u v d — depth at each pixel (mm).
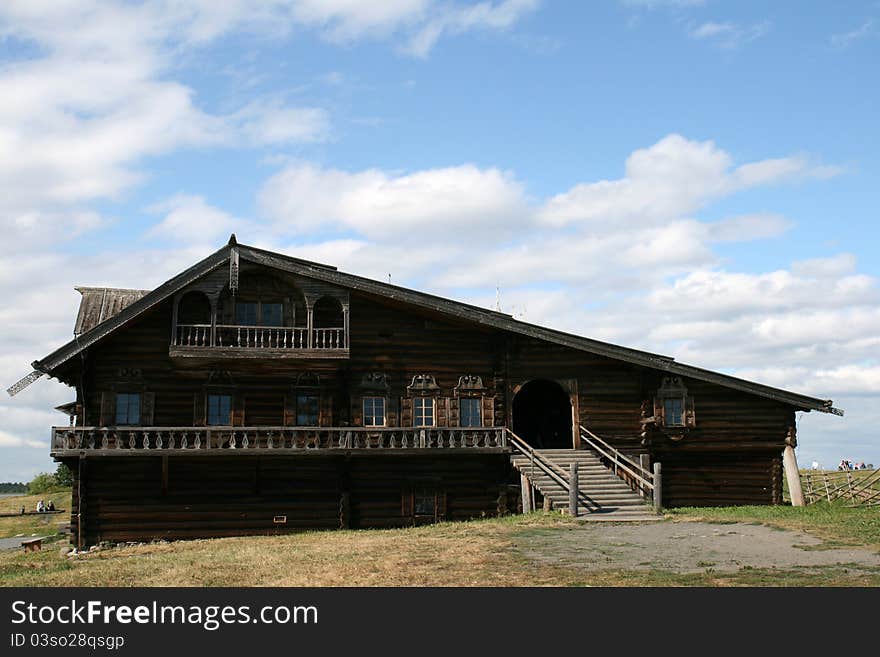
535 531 25375
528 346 35250
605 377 35500
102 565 23359
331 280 32375
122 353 32062
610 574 17891
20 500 71562
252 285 33000
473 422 34469
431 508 33844
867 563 18422
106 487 31516
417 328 34594
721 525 25656
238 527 32188
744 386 35312
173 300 31531
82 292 36594
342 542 25219
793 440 35656
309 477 33094
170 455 30719
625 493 30500
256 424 32781
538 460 32125
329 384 33625
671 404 35594
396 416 33875
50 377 31266
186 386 32406
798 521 25469
